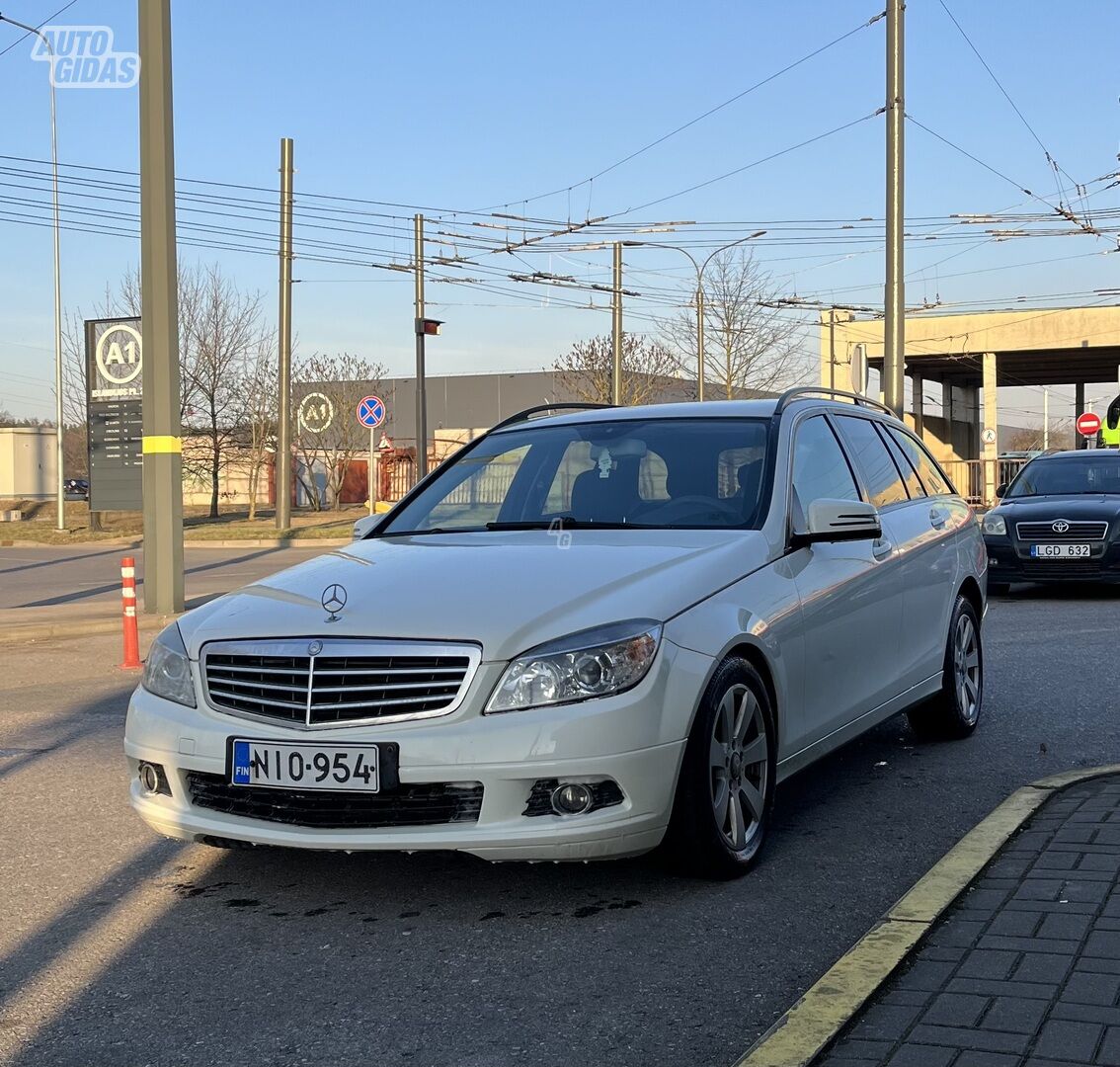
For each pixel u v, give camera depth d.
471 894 4.27
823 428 5.78
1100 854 4.17
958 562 6.57
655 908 4.08
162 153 13.28
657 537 4.71
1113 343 44.16
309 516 44.22
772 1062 2.76
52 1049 3.18
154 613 13.96
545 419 6.08
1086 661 8.84
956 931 3.53
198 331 42.59
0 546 32.19
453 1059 3.06
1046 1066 2.70
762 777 4.50
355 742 3.84
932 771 5.93
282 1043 3.18
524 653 3.86
